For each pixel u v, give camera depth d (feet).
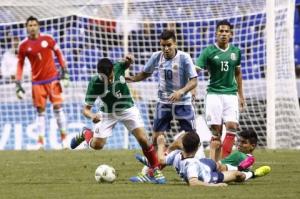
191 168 100.37
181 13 191.83
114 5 194.49
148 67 118.21
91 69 198.08
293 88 180.75
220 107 124.88
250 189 97.50
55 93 179.83
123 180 112.16
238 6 187.32
